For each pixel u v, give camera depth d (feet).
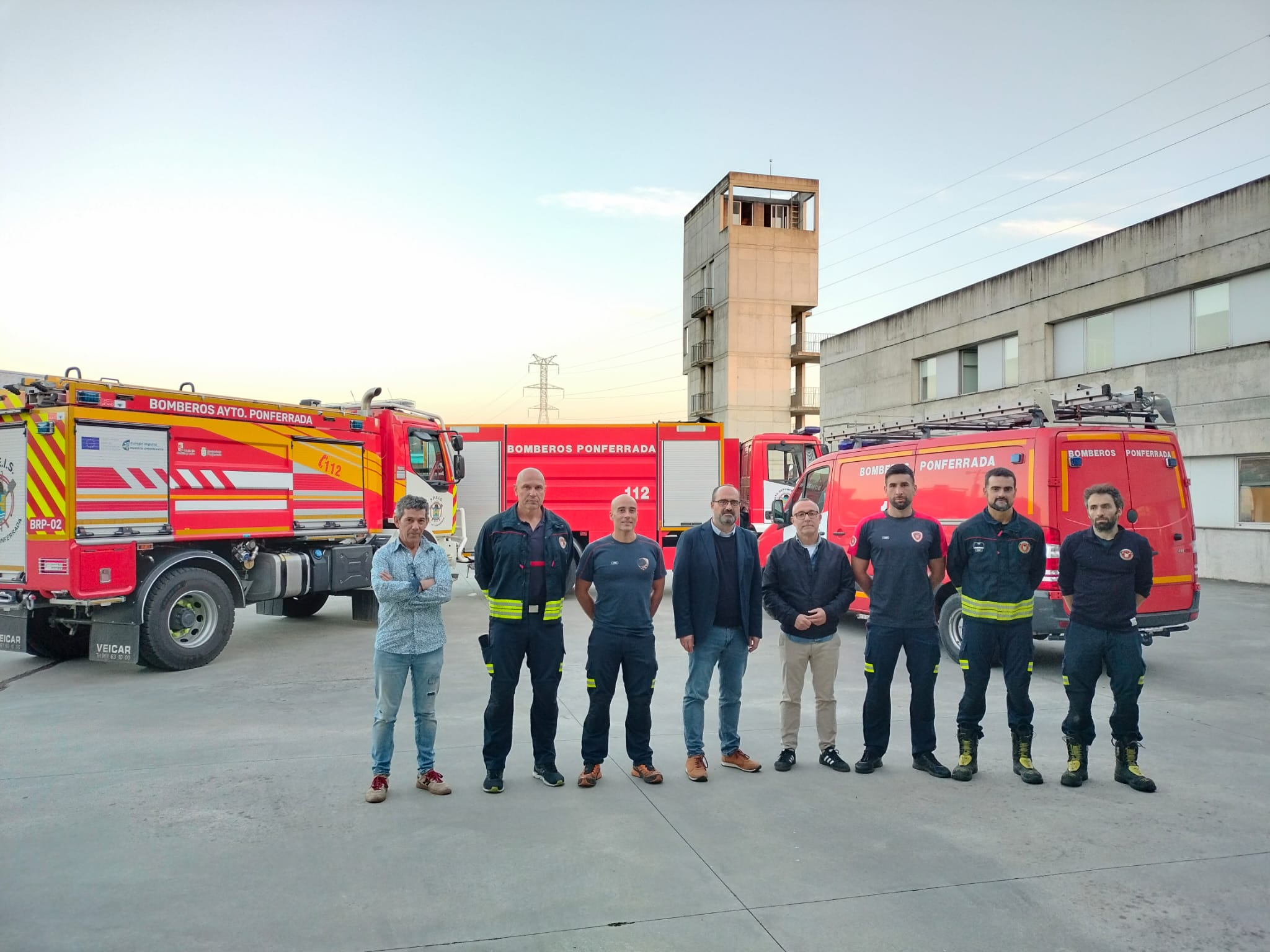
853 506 34.37
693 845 13.15
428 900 11.33
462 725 20.42
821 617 16.69
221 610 28.25
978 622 16.66
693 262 184.65
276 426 31.24
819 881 11.92
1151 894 11.55
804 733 19.84
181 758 17.60
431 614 15.60
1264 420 50.08
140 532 26.27
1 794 15.39
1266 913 11.03
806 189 169.37
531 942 10.28
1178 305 56.18
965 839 13.42
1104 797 15.40
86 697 23.38
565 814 14.48
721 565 16.81
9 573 25.68
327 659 28.99
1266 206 49.78
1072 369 64.49
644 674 16.24
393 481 37.22
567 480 47.96
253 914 10.94
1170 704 22.48
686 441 48.55
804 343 169.07
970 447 28.53
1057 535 25.35
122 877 11.98
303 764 17.19
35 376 26.21
